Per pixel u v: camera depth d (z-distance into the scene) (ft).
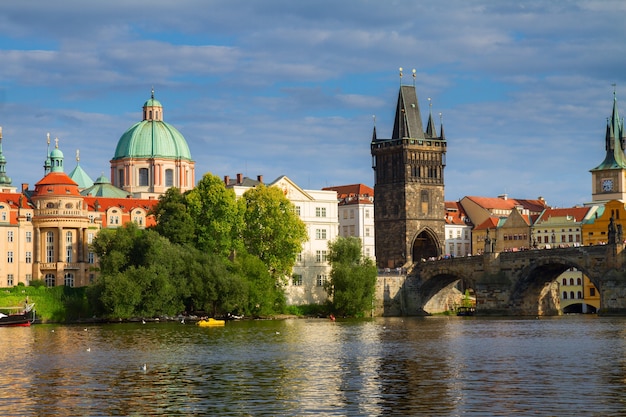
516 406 280.92
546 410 275.18
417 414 272.31
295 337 524.11
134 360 398.21
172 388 317.42
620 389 307.58
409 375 345.31
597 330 562.25
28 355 420.36
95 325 640.58
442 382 326.85
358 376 343.67
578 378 332.80
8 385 326.24
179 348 452.35
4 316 632.79
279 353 426.10
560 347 444.96
